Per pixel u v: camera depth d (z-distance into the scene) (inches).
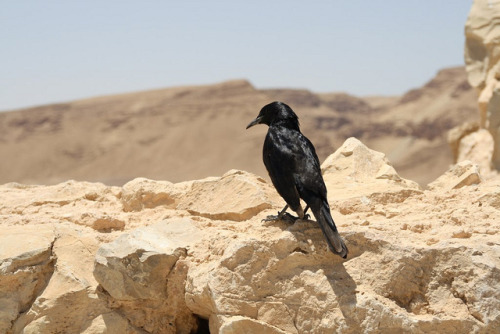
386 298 76.9
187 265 81.3
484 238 78.5
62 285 81.4
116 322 80.9
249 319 76.9
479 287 76.1
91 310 81.2
